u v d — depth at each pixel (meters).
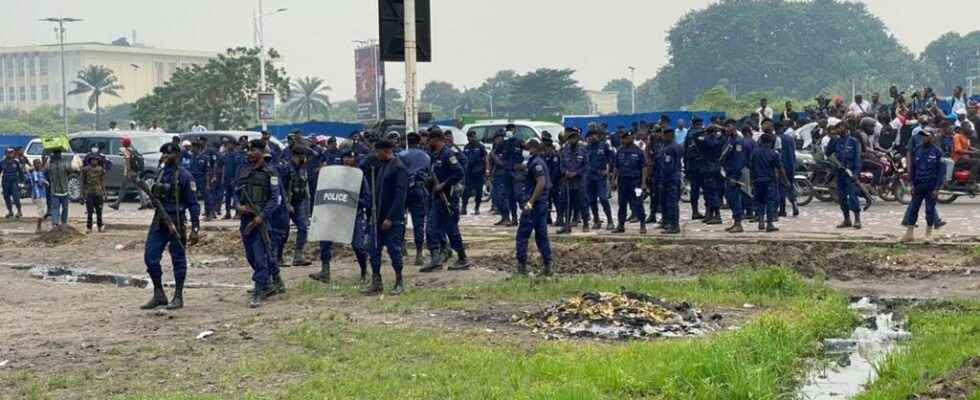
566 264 22.48
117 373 13.20
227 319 17.00
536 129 41.41
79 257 27.23
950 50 192.38
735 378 11.59
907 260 21.62
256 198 18.53
